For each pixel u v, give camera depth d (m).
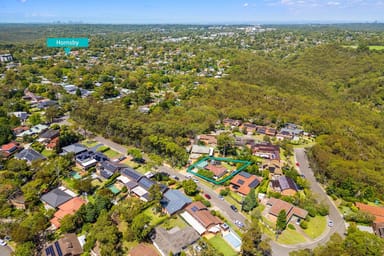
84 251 54.47
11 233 56.50
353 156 100.88
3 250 56.12
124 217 62.75
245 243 53.28
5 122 114.00
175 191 74.44
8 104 132.62
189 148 104.81
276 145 109.94
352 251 51.78
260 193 77.94
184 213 67.25
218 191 79.12
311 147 110.00
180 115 131.50
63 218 61.25
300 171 95.44
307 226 66.19
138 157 91.94
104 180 81.81
